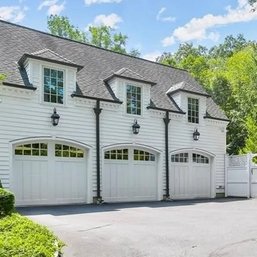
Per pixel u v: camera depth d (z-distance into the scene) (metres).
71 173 16.77
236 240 8.55
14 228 6.68
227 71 50.91
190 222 11.27
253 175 22.44
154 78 22.27
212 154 22.64
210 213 13.70
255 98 34.22
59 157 16.44
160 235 9.14
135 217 12.39
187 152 21.48
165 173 20.11
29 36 18.66
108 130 17.92
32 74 15.70
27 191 15.45
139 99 19.38
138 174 19.16
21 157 15.38
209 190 22.55
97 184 17.31
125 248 7.77
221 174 23.25
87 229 9.91
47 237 6.50
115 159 18.31
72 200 16.70
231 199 21.14
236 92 37.69
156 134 19.84
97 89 18.09
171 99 21.45
